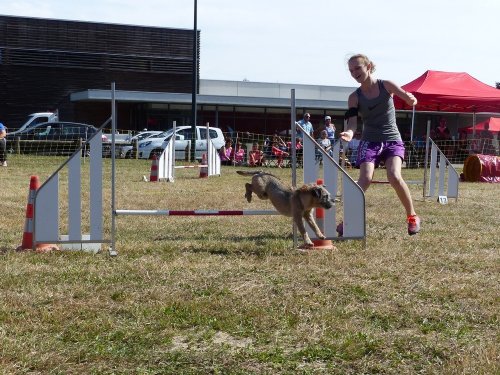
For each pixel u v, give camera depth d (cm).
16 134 2602
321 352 379
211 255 639
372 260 619
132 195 1262
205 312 450
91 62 3531
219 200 1192
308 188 666
